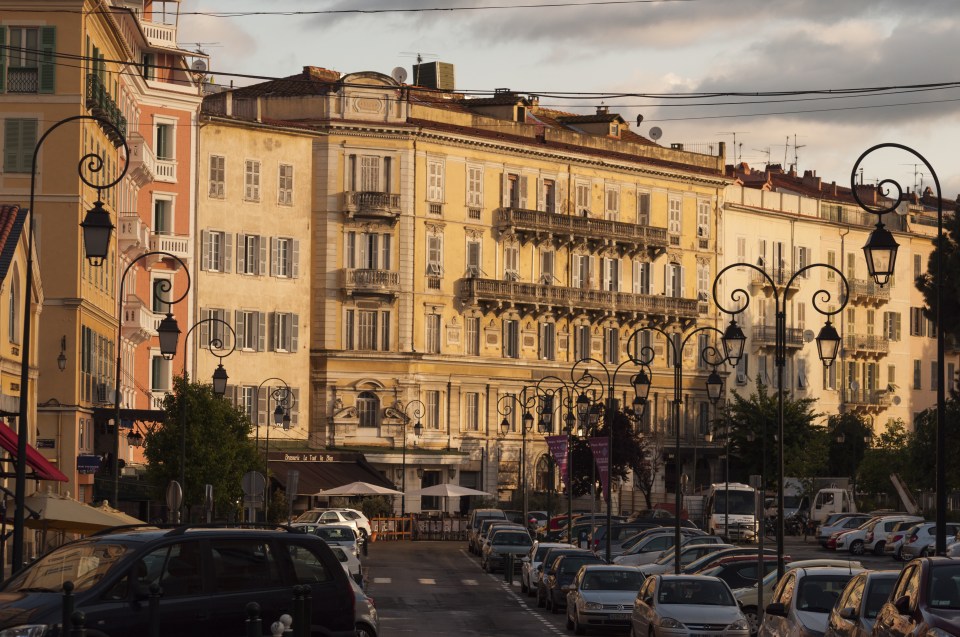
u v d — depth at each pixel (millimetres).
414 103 122062
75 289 76562
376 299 120438
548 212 127875
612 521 95312
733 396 140375
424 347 122500
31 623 25156
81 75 77312
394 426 120562
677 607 41969
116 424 58781
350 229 120125
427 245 122625
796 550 101438
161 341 56844
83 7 77188
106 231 40375
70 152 77062
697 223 139250
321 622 28016
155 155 108312
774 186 152125
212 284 113188
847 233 152250
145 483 84812
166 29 108000
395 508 119562
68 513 45875
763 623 36156
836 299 150250
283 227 117812
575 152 130125
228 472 80000
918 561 26750
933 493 109812
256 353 115938
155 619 25391
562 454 87812
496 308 126000
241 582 27516
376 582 73312
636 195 135250
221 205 113938
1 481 57719
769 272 144375
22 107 77062
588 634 50906
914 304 159125
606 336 133875
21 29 77188
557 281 130375
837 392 150250
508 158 127062
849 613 29547
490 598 66500
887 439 134500
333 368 119312
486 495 123438
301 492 110438
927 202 171250
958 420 109125
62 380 76312
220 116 113500
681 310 136500
